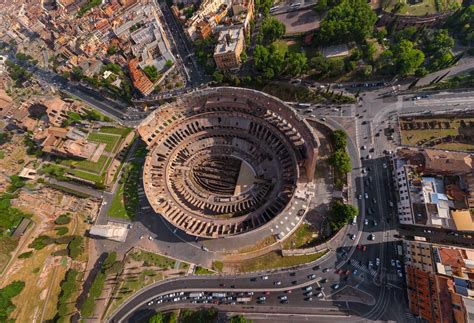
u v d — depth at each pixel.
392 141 117.81
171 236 114.94
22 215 126.19
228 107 130.50
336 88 131.62
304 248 103.62
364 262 99.69
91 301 100.38
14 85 189.25
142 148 136.75
